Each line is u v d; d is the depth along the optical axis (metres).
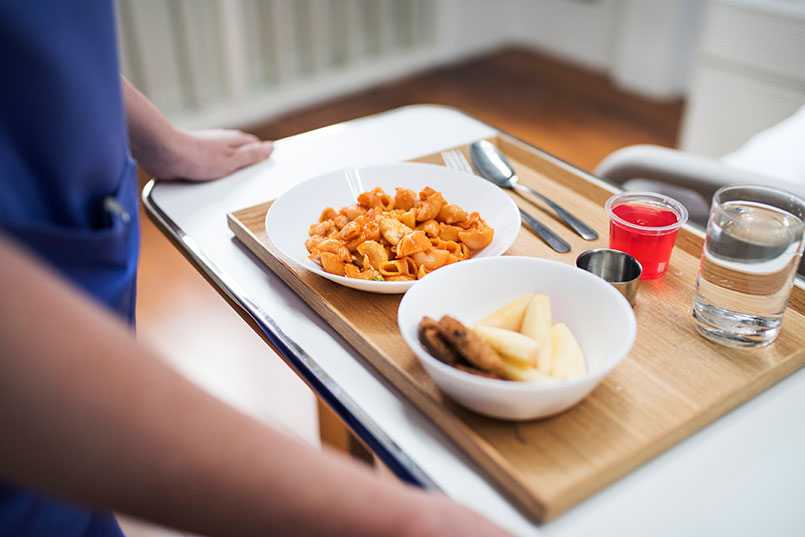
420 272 0.68
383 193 0.79
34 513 0.49
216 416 0.35
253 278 0.73
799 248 0.56
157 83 2.76
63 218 0.46
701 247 0.75
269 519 0.37
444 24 3.42
